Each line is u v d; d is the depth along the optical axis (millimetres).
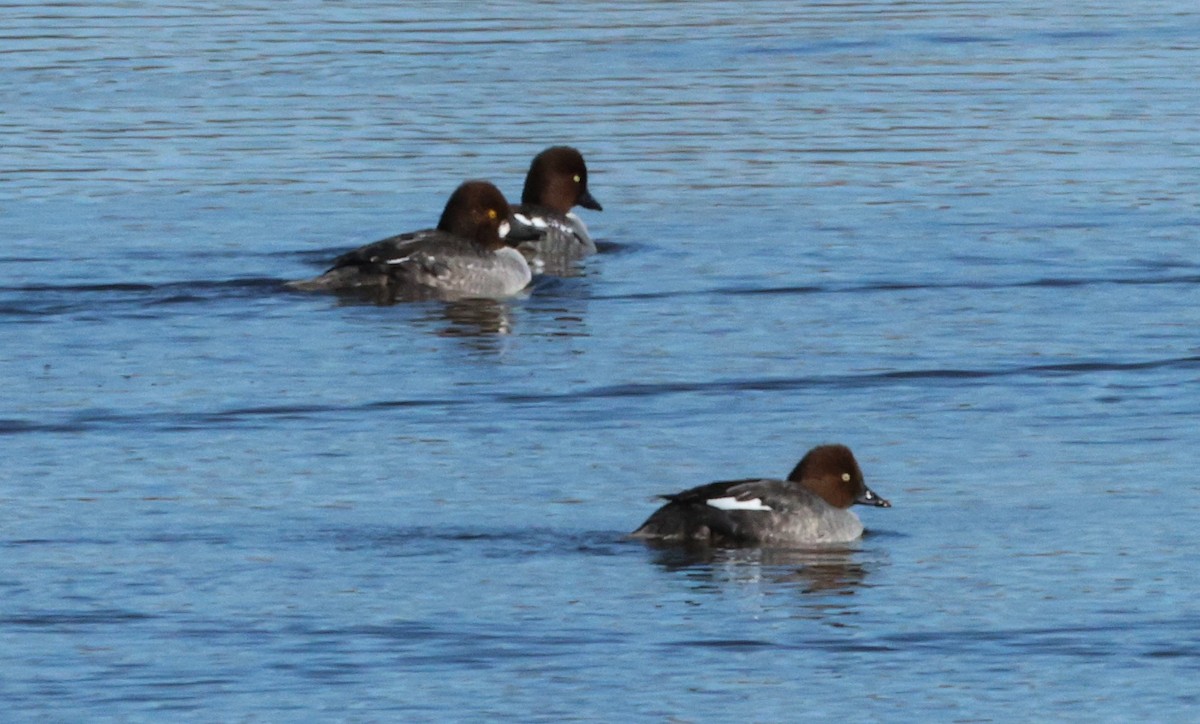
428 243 27453
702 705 14359
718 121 37312
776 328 25359
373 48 42938
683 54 42719
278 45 43125
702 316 26016
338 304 26703
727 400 22188
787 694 14547
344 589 16469
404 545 17500
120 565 16984
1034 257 28844
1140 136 36094
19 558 17141
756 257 29109
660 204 32312
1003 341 24609
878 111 37969
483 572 16891
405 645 15367
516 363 23797
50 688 14594
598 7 48000
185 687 14617
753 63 41844
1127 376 23031
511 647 15336
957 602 16297
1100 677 14875
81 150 35125
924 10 47688
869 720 14141
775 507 17594
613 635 15562
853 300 26719
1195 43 43688
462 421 21406
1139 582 16688
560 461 19953
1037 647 15398
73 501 18719
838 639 15531
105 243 29484
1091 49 43250
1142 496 18844
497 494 18891
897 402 22078
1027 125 36906
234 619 15836
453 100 38562
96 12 46562
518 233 28859
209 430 21094
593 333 25219
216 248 29344
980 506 18641
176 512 18391
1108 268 28234
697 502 17688
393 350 24422
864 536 17938
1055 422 21281
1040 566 17062
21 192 32562
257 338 24938
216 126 36719
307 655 15164
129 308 26234
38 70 40688
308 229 30500
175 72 40688
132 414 21672
